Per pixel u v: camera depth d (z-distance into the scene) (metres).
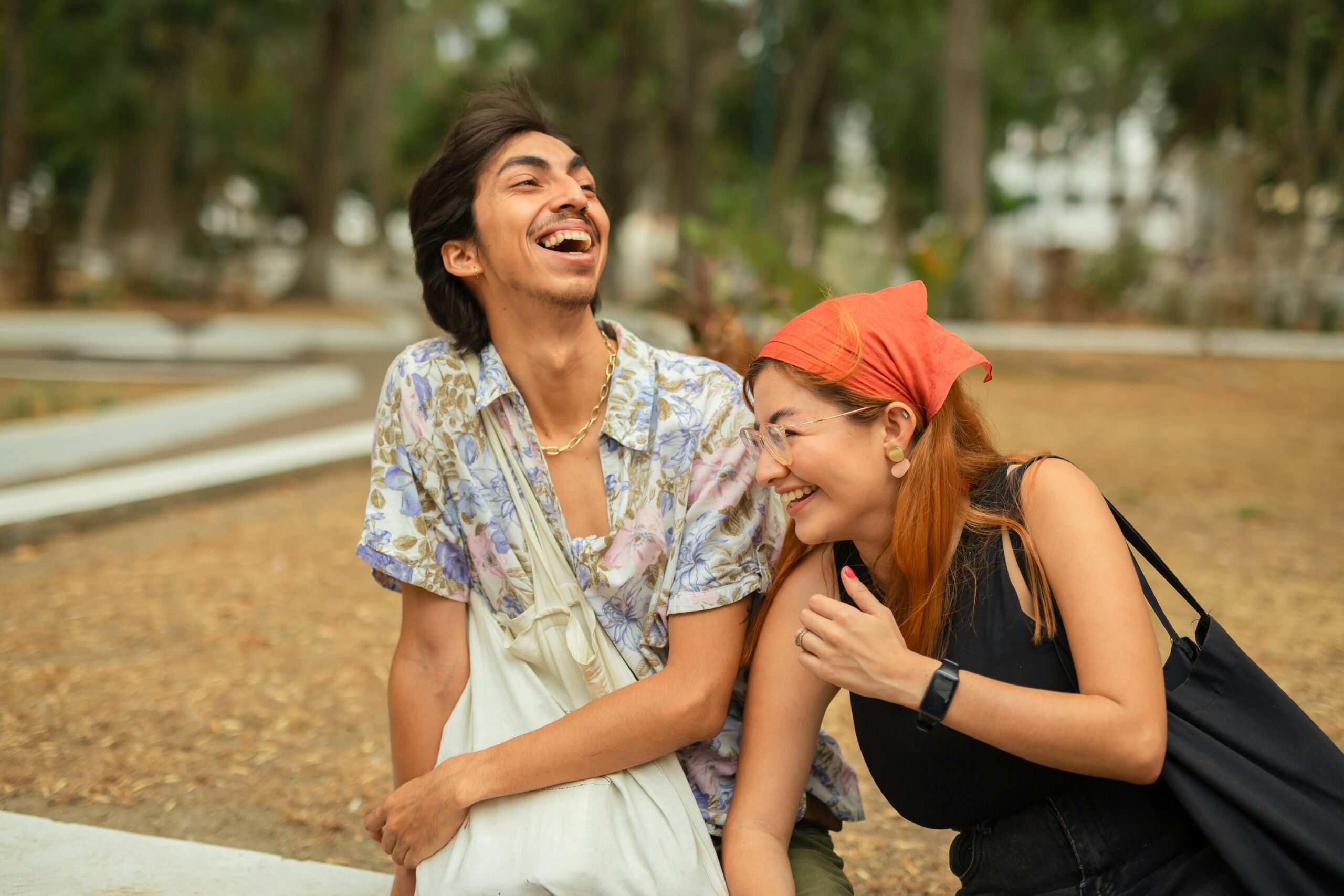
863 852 2.55
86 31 26.64
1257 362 16.27
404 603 1.91
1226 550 5.20
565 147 1.83
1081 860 1.52
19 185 26.00
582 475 1.83
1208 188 33.34
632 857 1.66
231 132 33.03
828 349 1.55
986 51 32.47
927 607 1.55
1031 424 9.63
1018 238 40.69
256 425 10.13
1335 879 1.38
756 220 13.39
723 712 1.72
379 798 2.79
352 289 41.16
